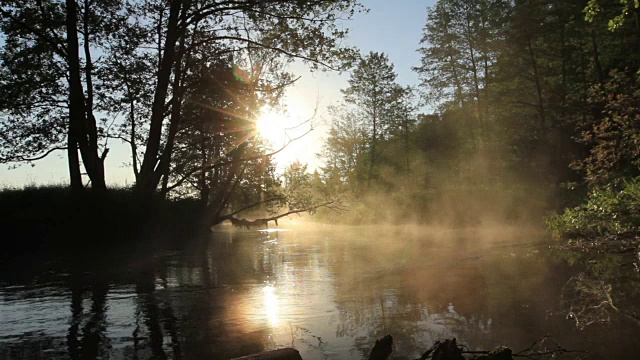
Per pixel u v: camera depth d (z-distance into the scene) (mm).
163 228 19062
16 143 18266
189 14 18141
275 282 9039
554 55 28453
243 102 20484
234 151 22812
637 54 23703
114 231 16516
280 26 18938
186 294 7984
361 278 9305
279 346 5141
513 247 14008
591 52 28984
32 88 17141
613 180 15078
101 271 10977
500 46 31719
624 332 5406
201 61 19766
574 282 8102
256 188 24016
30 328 5902
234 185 23797
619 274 8570
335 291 8039
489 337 5332
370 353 4770
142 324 6047
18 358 4805
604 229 14117
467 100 38250
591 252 11625
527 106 31203
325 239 20922
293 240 20594
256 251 15516
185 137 23344
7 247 14375
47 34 17266
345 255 13633
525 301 6934
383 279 9109
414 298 7324
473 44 35281
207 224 22891
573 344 5062
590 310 6324
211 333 5637
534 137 31016
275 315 6441
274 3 18359
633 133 14273
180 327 5902
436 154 45344
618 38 26344
